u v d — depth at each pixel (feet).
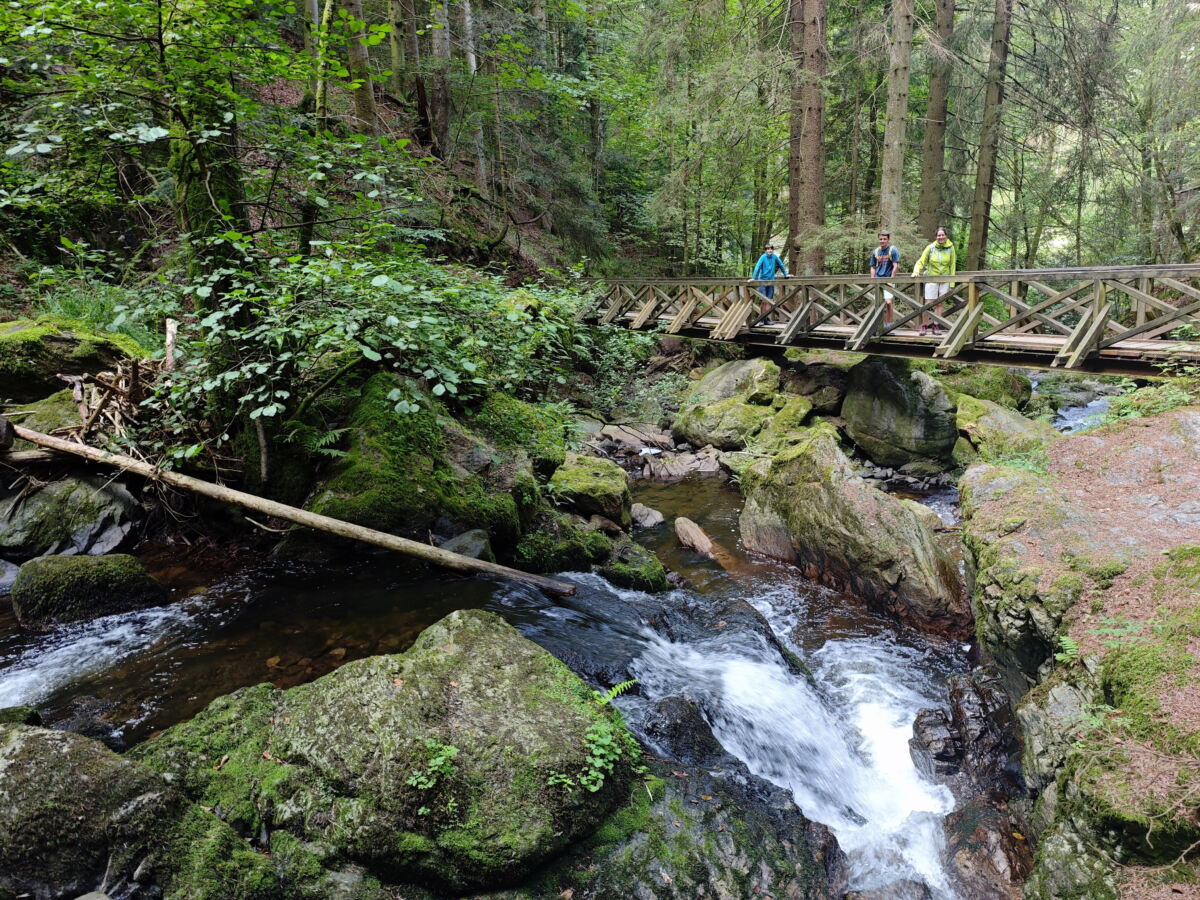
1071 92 39.86
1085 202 50.65
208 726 9.41
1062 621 11.53
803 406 35.63
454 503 17.35
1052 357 25.55
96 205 21.86
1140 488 14.64
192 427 16.80
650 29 41.91
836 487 20.68
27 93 14.39
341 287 14.58
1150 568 11.44
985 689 14.11
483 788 8.93
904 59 34.47
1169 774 8.23
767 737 13.19
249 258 14.62
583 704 10.56
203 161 15.19
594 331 42.93
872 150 56.44
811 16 36.99
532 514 19.77
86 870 7.02
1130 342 22.97
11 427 15.12
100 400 16.60
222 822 8.03
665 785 10.37
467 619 11.73
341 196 21.49
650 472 33.09
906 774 13.46
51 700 11.28
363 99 26.76
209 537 17.20
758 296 37.22
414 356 17.51
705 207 58.75
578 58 55.67
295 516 15.43
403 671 10.15
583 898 8.59
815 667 16.96
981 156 44.50
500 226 46.65
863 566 19.34
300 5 28.25
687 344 48.21
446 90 43.21
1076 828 8.86
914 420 32.14
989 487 15.72
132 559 14.78
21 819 6.87
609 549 20.22
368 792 8.54
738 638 16.17
